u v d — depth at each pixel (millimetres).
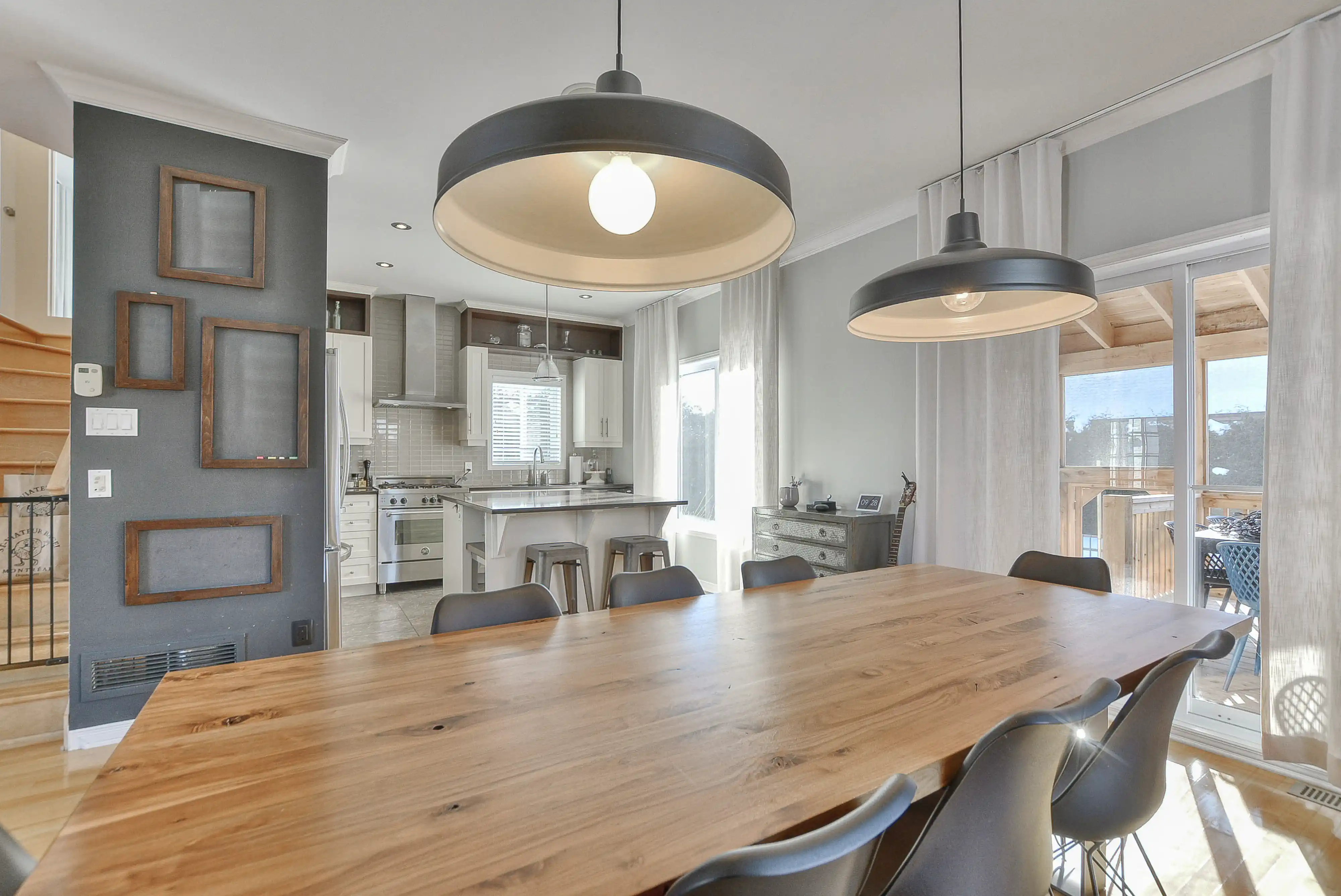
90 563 2529
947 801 984
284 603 2879
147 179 2643
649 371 6266
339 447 3146
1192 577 2693
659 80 2582
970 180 3363
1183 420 2719
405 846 771
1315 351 2195
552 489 6633
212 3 2107
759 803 878
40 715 2666
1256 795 2211
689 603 2076
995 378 3170
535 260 1261
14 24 2191
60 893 673
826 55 2414
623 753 1034
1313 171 2205
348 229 4254
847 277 4234
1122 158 2855
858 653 1560
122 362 2557
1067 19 2205
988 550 3184
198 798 882
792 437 4660
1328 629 2176
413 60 2439
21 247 4695
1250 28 2256
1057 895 1749
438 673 1418
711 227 1235
